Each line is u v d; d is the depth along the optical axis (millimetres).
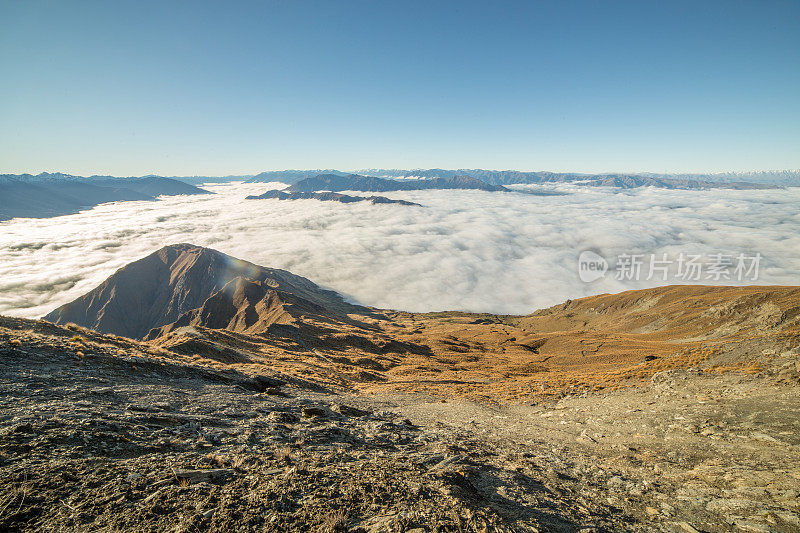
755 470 11492
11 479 7195
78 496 6984
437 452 13094
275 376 30078
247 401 17234
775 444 13273
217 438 11211
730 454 13273
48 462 7996
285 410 16844
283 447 11148
